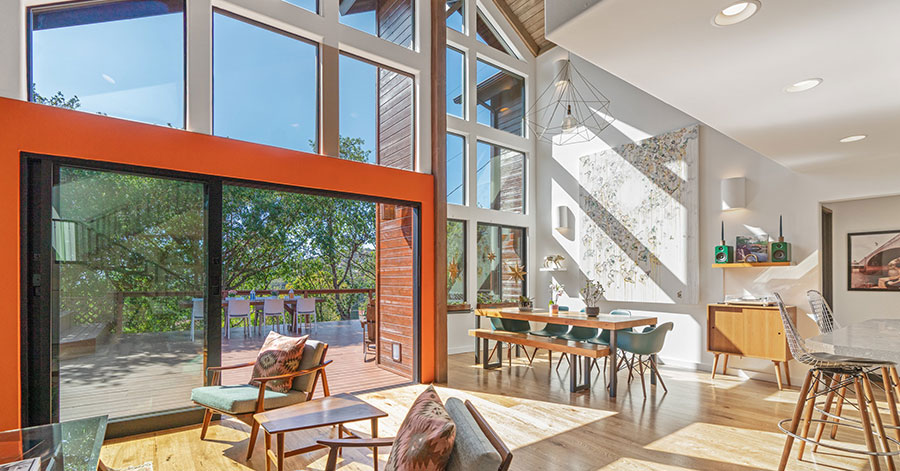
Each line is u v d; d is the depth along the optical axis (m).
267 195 11.41
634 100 6.81
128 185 3.72
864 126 3.62
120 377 3.63
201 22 4.11
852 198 4.89
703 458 3.22
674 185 6.23
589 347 4.92
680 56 2.47
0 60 3.24
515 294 8.05
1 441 2.36
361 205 12.86
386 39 5.63
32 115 3.29
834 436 3.61
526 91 8.42
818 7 1.97
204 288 4.01
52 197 3.39
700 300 5.98
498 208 7.88
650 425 3.89
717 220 5.87
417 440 1.56
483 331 6.25
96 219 3.58
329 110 4.93
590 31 2.21
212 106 4.21
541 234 8.21
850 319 6.36
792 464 3.12
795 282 5.24
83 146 3.46
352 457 3.30
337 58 5.03
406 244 5.74
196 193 4.00
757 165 5.57
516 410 4.30
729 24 2.12
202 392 3.46
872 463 2.65
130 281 3.70
